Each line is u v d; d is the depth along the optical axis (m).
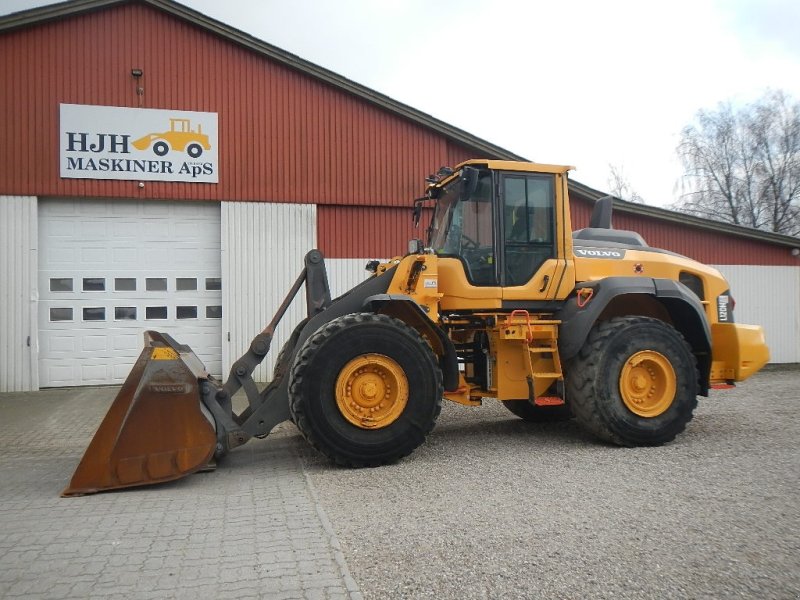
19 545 3.53
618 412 5.82
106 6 10.66
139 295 10.98
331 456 5.18
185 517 4.00
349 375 5.26
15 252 10.37
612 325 5.99
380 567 3.17
